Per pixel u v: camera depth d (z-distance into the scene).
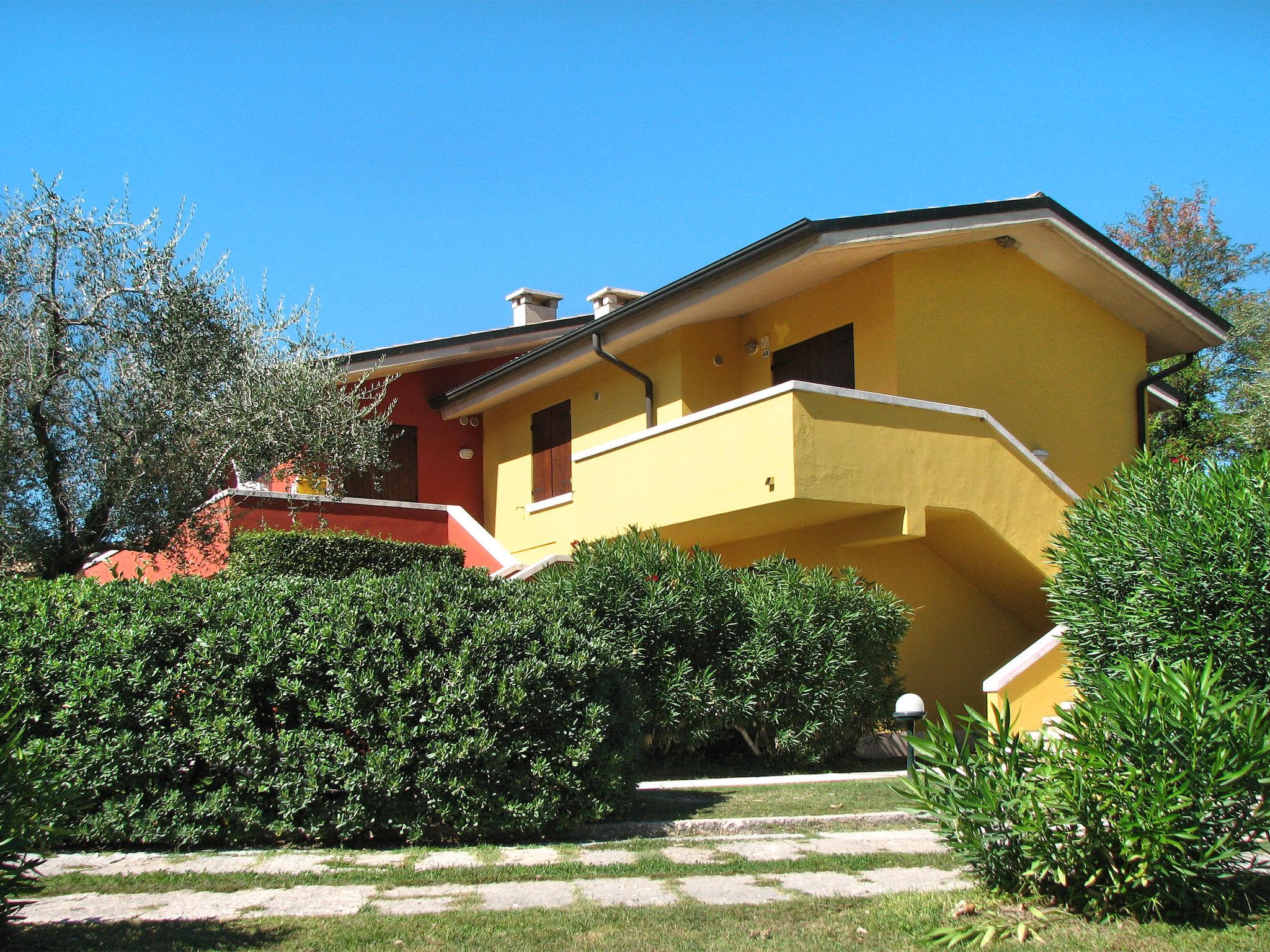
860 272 15.45
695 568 11.41
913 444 13.37
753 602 11.51
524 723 7.96
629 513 15.06
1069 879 5.86
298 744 7.49
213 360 11.47
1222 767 5.52
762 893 6.42
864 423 13.02
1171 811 5.47
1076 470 16.94
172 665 7.63
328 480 15.25
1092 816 5.68
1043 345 16.75
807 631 11.45
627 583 10.97
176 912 5.88
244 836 7.53
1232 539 7.68
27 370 10.23
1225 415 25.98
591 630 8.64
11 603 7.69
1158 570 7.96
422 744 7.66
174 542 11.71
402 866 6.98
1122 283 17.06
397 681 7.62
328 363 15.18
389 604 7.95
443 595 8.15
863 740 12.81
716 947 5.38
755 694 11.27
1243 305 28.97
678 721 10.87
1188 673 5.90
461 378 22.09
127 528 11.06
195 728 7.48
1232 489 7.99
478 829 7.71
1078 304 17.42
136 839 7.41
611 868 7.01
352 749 7.54
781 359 16.81
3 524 10.29
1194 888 5.61
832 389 12.79
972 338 15.73
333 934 5.51
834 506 12.89
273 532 13.55
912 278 15.10
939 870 7.02
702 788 10.15
